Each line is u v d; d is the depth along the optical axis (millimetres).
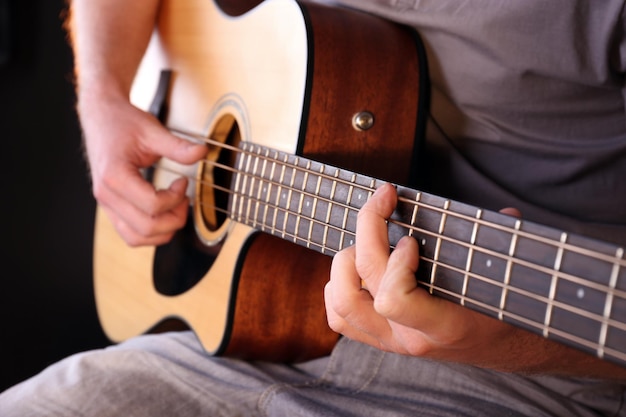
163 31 1304
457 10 938
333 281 759
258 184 953
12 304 2266
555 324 611
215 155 1139
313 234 843
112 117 1198
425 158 1046
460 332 711
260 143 1032
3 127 2207
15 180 2246
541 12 867
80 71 1308
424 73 1002
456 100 988
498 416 894
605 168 923
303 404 969
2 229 2248
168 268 1228
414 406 943
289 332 1085
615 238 908
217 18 1169
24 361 2271
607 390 917
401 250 690
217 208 1117
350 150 985
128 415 1022
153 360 1077
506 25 893
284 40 1017
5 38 2143
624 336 568
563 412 909
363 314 756
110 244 1405
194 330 1133
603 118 917
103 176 1167
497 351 771
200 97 1193
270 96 1027
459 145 1020
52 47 2209
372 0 1031
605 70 861
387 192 719
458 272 677
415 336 744
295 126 974
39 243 2277
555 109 924
